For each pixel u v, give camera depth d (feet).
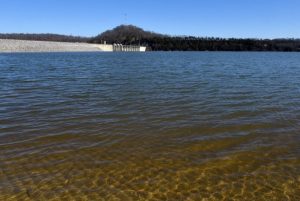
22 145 43.11
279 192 31.53
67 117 57.11
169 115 59.00
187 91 86.48
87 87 92.63
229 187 32.45
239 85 99.91
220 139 45.98
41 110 62.18
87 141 44.88
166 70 158.51
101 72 142.61
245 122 54.49
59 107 64.95
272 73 146.10
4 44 408.05
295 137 46.85
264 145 43.62
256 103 70.33
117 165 37.22
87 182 33.24
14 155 39.73
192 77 123.65
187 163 37.88
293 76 131.23
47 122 53.88
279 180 33.83
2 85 94.12
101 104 68.23
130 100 72.79
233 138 46.42
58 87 92.07
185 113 60.64
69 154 40.24
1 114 58.70
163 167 36.81
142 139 45.88
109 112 60.95
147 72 145.38
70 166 36.83
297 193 31.40
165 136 47.16
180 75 131.85
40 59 247.29
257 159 39.06
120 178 34.17
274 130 50.11
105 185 32.71
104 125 52.34
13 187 32.04
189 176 34.68
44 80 108.06
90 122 54.03
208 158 39.34
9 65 176.04
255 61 268.62
